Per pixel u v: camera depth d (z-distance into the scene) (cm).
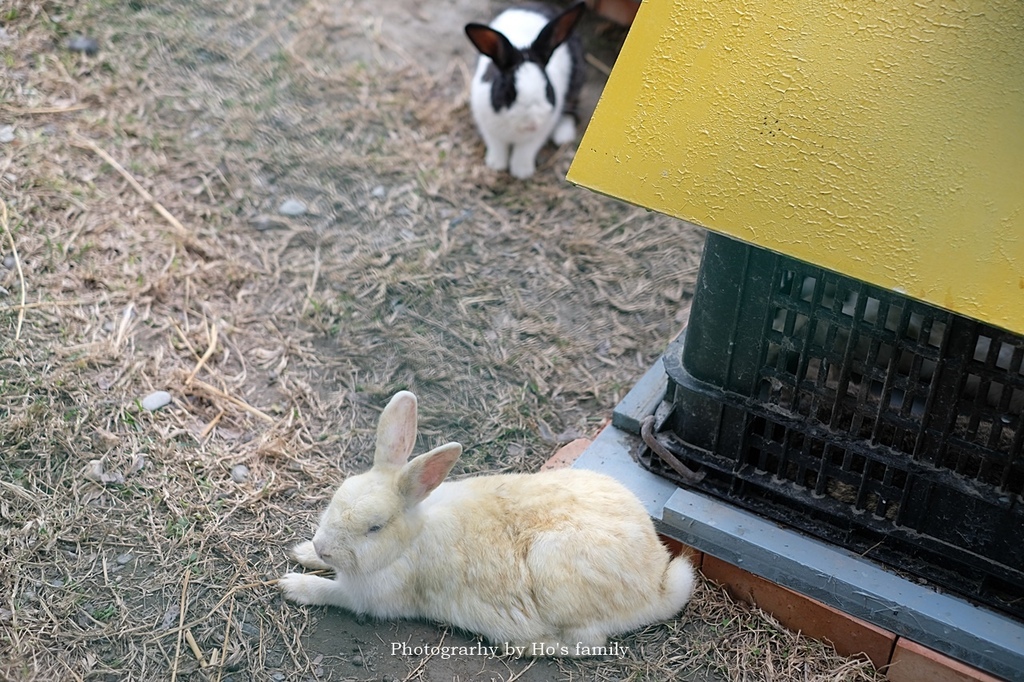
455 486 147
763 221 126
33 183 192
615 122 132
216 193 200
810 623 145
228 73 223
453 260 197
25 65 213
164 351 173
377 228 200
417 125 222
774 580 145
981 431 150
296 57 229
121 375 168
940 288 121
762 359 144
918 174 122
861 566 143
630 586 141
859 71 125
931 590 142
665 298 194
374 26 241
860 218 123
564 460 162
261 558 150
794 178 126
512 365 180
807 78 126
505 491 145
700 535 148
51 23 220
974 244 120
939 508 141
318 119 218
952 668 138
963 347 132
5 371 164
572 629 142
